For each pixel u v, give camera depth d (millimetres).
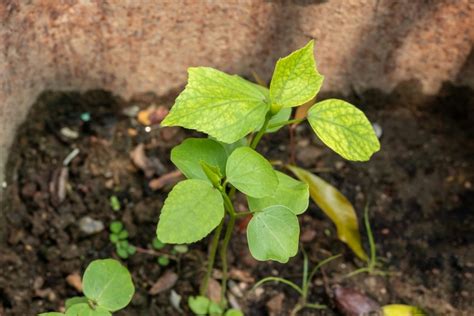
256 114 555
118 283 599
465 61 736
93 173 741
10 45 678
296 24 720
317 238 731
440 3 702
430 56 739
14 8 663
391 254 728
